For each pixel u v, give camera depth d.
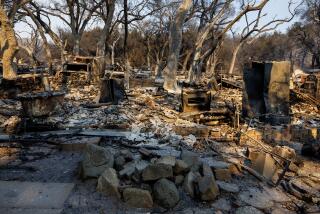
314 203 4.88
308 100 15.35
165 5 35.31
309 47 51.00
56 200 4.44
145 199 4.43
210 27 23.12
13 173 5.31
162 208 4.43
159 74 31.28
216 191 4.74
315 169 6.43
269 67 10.15
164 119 9.52
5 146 6.67
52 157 6.14
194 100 10.20
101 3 31.47
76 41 33.78
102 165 5.05
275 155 6.27
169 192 4.48
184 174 5.02
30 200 4.42
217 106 13.07
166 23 49.41
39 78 14.70
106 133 7.71
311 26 48.44
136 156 5.86
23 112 8.00
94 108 10.84
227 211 4.46
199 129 8.10
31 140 6.97
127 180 4.82
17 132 7.57
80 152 6.44
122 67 26.80
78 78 20.28
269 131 8.41
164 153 6.27
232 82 23.36
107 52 36.34
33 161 5.90
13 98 13.40
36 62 36.75
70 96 14.05
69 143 6.57
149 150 6.27
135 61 57.31
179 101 14.33
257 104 10.41
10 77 14.07
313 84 18.02
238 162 6.23
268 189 5.23
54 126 7.99
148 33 52.34
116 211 4.29
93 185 4.89
